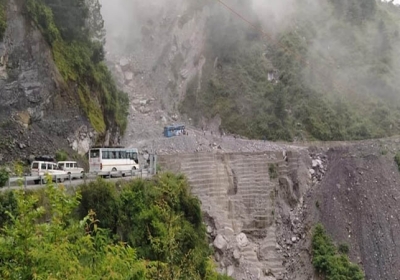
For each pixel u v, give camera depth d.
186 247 28.41
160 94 90.00
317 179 58.25
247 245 47.41
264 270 46.78
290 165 57.91
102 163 38.94
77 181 28.44
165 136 69.50
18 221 10.46
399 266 48.78
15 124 36.41
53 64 41.75
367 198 54.75
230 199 51.12
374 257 49.12
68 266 10.45
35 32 40.41
